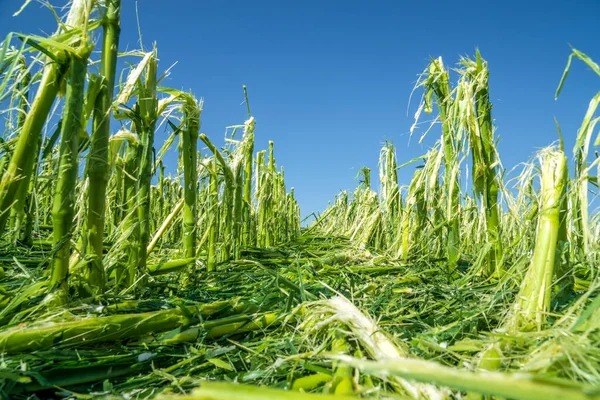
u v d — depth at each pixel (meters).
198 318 2.51
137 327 2.30
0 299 2.49
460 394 1.53
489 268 4.02
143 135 3.34
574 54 2.07
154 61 3.33
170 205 8.03
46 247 4.88
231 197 5.52
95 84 2.62
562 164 2.38
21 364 1.84
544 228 2.30
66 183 2.44
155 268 3.87
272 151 9.03
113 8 2.69
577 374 1.48
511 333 2.08
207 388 0.94
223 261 5.45
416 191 5.71
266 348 2.23
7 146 3.08
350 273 4.61
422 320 2.70
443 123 4.57
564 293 2.73
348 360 1.02
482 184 4.00
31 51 2.41
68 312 2.30
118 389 1.87
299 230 13.33
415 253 5.98
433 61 4.52
